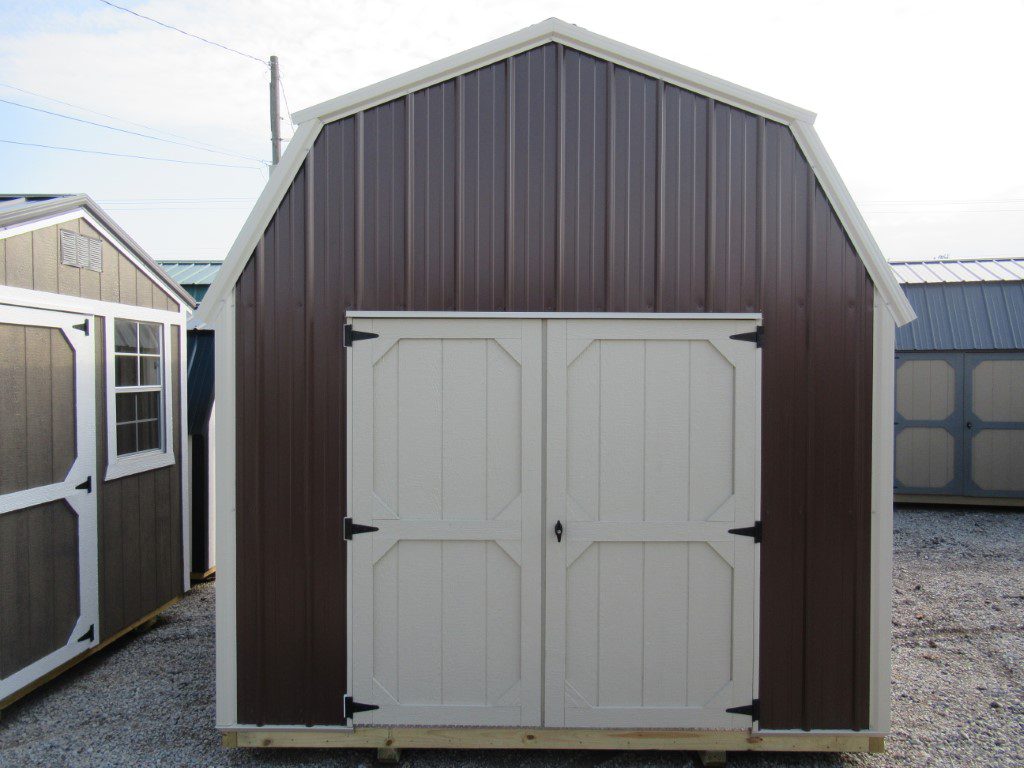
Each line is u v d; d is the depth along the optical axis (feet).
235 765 10.75
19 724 12.00
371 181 10.75
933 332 30.09
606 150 10.81
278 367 10.75
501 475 10.74
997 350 29.04
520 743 10.77
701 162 10.83
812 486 10.78
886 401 10.76
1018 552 23.22
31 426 12.69
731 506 10.74
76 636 13.74
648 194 10.81
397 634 10.78
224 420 10.68
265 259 10.73
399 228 10.77
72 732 11.73
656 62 10.70
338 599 10.78
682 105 10.83
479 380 10.75
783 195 10.85
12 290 12.17
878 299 10.83
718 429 10.78
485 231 10.78
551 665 10.74
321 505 10.77
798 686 10.78
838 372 10.82
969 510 29.89
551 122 10.80
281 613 10.82
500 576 10.75
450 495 10.76
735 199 10.83
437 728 10.76
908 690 13.38
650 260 10.82
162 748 11.23
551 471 10.71
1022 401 28.96
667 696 10.78
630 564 10.77
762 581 10.77
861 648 10.78
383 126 10.78
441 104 10.78
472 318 10.72
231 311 10.69
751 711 10.73
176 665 14.57
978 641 15.78
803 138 10.78
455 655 10.78
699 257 10.82
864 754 11.20
